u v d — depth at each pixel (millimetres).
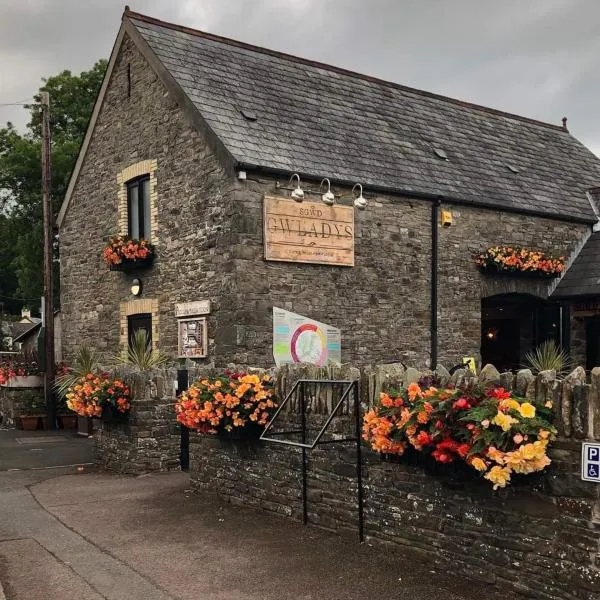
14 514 7418
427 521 5352
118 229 14711
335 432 6293
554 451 4453
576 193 16797
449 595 4754
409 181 13445
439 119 16688
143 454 9805
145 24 13953
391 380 5805
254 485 7301
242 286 11305
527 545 4625
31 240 27953
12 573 5453
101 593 5000
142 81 13844
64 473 10062
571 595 4367
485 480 4867
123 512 7379
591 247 15836
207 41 14383
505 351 16516
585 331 15359
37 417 15992
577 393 4344
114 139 14867
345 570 5320
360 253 12648
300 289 11922
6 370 16828
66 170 26172
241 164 11227
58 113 27797
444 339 13648
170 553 5891
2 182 27438
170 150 13047
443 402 4754
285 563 5527
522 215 15000
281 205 11688
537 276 14922
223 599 4832
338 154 13008
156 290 13500
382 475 5770
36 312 43688
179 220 12805
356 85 15914
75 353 16406
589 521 4281
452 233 13867
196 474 8273
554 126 20047
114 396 9812
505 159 16594
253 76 14023
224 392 7168
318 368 6656
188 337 12453
